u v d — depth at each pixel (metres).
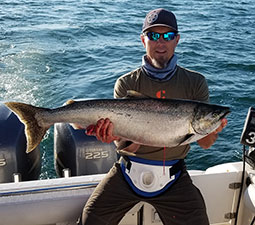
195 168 6.19
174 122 2.63
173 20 2.81
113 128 2.69
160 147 2.85
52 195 2.92
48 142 6.14
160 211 2.90
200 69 11.54
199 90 2.92
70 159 3.95
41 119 2.74
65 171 3.26
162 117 2.63
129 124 2.66
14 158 3.78
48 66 10.93
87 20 17.86
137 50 13.21
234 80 10.48
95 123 2.70
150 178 2.86
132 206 2.94
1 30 15.36
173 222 2.84
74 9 20.77
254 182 3.08
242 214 3.29
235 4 24.62
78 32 15.53
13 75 9.86
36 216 2.87
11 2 22.58
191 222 2.76
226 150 6.68
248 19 20.05
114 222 2.90
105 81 9.91
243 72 11.34
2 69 10.32
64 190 2.97
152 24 2.77
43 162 5.66
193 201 2.81
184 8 22.42
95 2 23.17
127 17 18.92
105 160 3.93
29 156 4.03
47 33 15.13
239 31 17.17
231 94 9.28
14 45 13.10
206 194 3.19
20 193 2.89
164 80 2.86
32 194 2.91
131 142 2.90
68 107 2.71
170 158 2.88
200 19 19.48
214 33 16.50
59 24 16.86
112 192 2.88
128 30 16.30
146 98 2.67
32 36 14.53
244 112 8.26
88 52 12.71
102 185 2.94
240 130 7.38
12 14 18.98
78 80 9.91
